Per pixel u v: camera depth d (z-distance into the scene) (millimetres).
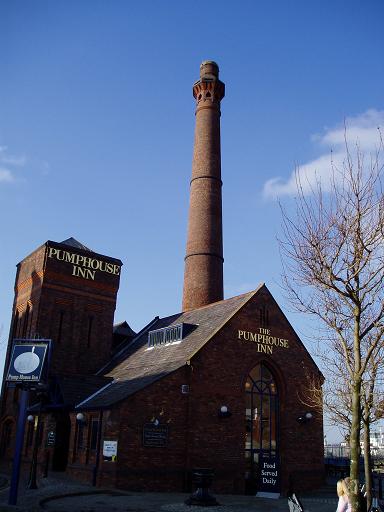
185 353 27906
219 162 43438
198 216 41219
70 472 26000
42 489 21781
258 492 25359
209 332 28500
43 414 29781
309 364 30906
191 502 18938
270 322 30203
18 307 38594
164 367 27688
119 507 17875
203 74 45656
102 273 38250
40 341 19688
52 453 28234
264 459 25750
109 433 23766
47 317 35094
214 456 25766
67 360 35062
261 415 28453
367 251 12820
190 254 40375
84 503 18672
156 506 18422
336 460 39719
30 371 19031
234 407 27219
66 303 36125
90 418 25938
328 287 13352
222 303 32062
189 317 33969
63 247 36750
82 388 29188
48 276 35719
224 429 26531
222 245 41250
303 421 29234
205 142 43406
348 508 11820
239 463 26469
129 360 33750
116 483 22641
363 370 12297
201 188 42031
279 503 21641
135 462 23406
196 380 26359
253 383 28781
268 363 29438
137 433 23844
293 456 28438
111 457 23203
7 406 35156
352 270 13008
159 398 25000
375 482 29172
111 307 38125
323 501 22875
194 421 25625
